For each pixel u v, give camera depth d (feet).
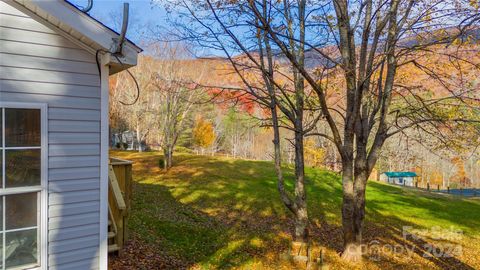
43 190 10.51
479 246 34.27
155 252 23.06
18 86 10.20
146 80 67.72
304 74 20.99
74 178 11.14
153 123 86.17
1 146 9.91
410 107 26.55
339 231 36.45
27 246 10.37
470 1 19.13
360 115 25.43
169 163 68.85
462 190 86.84
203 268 22.04
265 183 60.64
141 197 43.37
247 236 31.32
